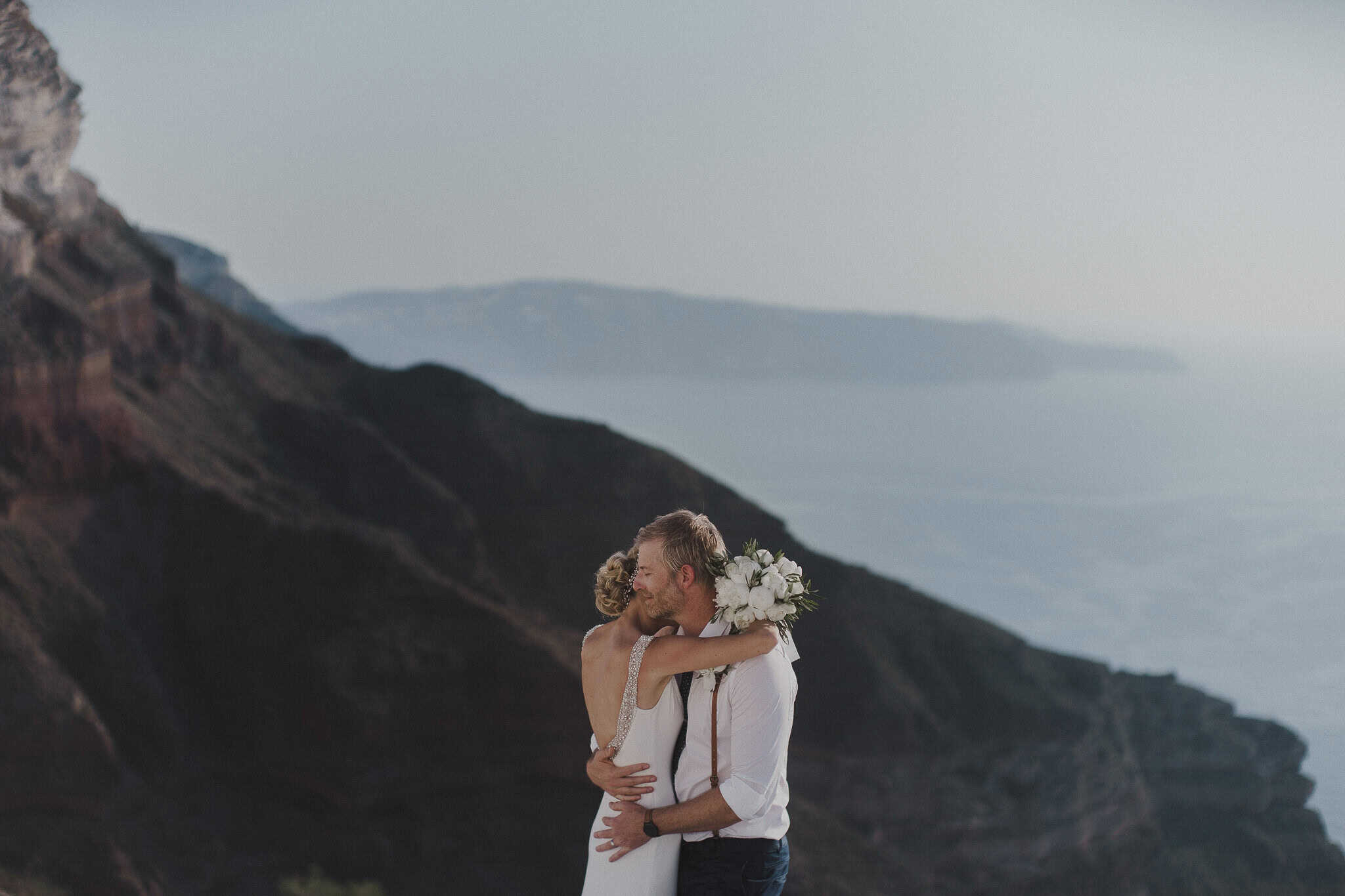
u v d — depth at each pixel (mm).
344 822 35375
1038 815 61969
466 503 65438
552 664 38906
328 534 39750
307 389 67500
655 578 3875
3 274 37125
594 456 69688
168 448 40875
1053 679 70062
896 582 70750
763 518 70250
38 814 29156
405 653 38094
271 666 36969
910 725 60688
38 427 35938
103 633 34500
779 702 3721
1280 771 89562
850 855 50844
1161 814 83625
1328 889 83000
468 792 37281
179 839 32188
